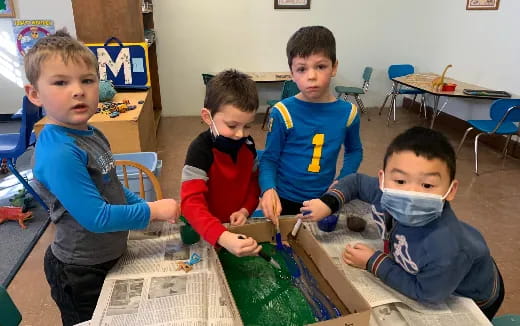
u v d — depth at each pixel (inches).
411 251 35.0
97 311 32.8
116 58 125.9
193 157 40.5
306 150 53.4
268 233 42.3
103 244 39.7
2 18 163.8
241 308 33.3
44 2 163.2
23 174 129.0
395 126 194.1
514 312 74.5
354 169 57.6
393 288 36.9
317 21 203.9
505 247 95.7
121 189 43.8
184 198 39.6
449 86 161.3
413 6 208.4
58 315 70.4
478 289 38.1
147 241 43.7
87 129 40.9
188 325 31.3
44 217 104.3
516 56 156.4
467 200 119.7
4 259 86.2
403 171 32.7
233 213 43.9
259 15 197.5
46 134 36.8
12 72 174.7
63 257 41.3
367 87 212.4
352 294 32.1
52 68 34.4
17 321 35.8
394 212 34.3
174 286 36.0
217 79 38.5
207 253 41.3
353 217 47.9
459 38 188.1
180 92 204.1
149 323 31.6
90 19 133.8
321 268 37.4
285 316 32.5
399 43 215.2
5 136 116.3
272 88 207.9
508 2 157.9
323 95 52.5
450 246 33.1
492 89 169.8
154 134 138.3
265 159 52.9
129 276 37.5
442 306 35.0
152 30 181.8
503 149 161.6
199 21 193.5
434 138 33.0
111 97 113.3
